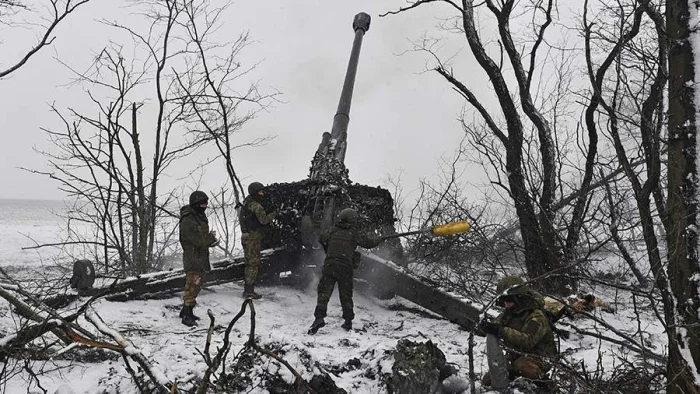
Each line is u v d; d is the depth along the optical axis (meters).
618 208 9.04
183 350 5.56
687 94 3.91
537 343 5.00
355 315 8.42
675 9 4.00
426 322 8.16
